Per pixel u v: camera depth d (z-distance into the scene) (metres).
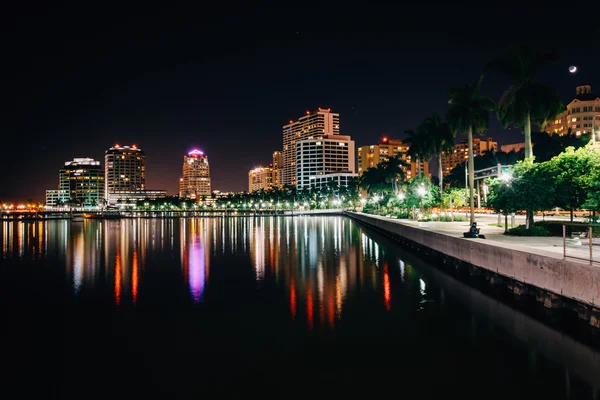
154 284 34.50
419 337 20.53
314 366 17.31
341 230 96.69
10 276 39.34
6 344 20.58
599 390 15.00
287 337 20.80
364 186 176.75
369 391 15.16
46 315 25.58
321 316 24.34
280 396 14.91
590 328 18.69
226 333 21.56
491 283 29.16
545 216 70.44
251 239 75.81
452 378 16.06
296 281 34.75
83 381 16.44
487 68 48.78
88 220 191.62
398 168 134.00
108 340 20.91
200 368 17.34
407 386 15.48
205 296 29.88
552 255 22.34
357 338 20.53
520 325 22.06
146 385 15.97
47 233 103.56
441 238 41.12
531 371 16.53
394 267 41.31
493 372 16.52
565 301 20.75
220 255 53.22
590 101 167.38
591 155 38.94
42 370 17.47
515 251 25.19
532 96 46.34
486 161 155.62
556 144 106.12
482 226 57.97
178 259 49.94
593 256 22.55
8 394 15.50
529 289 24.28
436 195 83.31
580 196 39.00
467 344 19.48
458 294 29.27
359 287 32.00
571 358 17.69
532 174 40.69
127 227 127.19
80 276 38.94
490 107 53.75
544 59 47.06
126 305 27.69
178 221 168.88
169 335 21.45
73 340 21.03
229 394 15.13
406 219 91.25
